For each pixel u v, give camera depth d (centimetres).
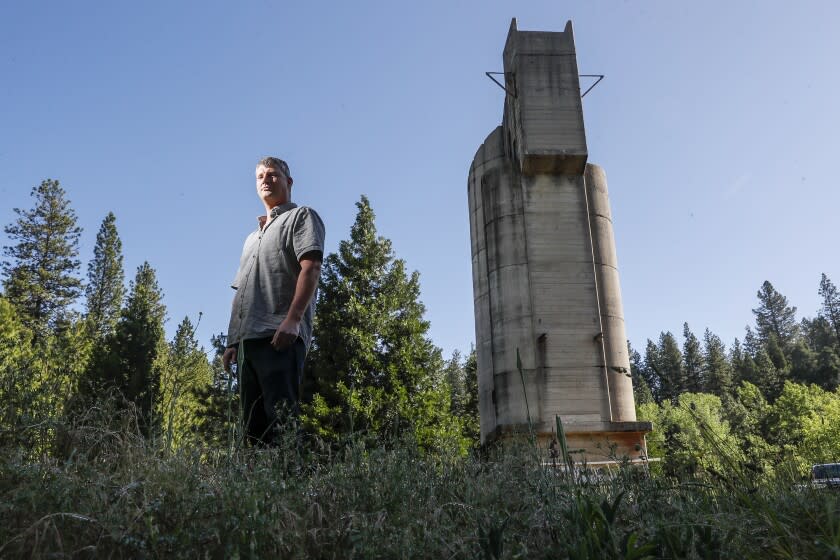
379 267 4072
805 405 5991
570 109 2397
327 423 3256
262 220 546
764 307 16725
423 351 3859
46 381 355
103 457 308
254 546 226
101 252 7375
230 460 312
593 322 2259
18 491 245
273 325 478
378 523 264
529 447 383
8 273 6638
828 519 268
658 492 346
